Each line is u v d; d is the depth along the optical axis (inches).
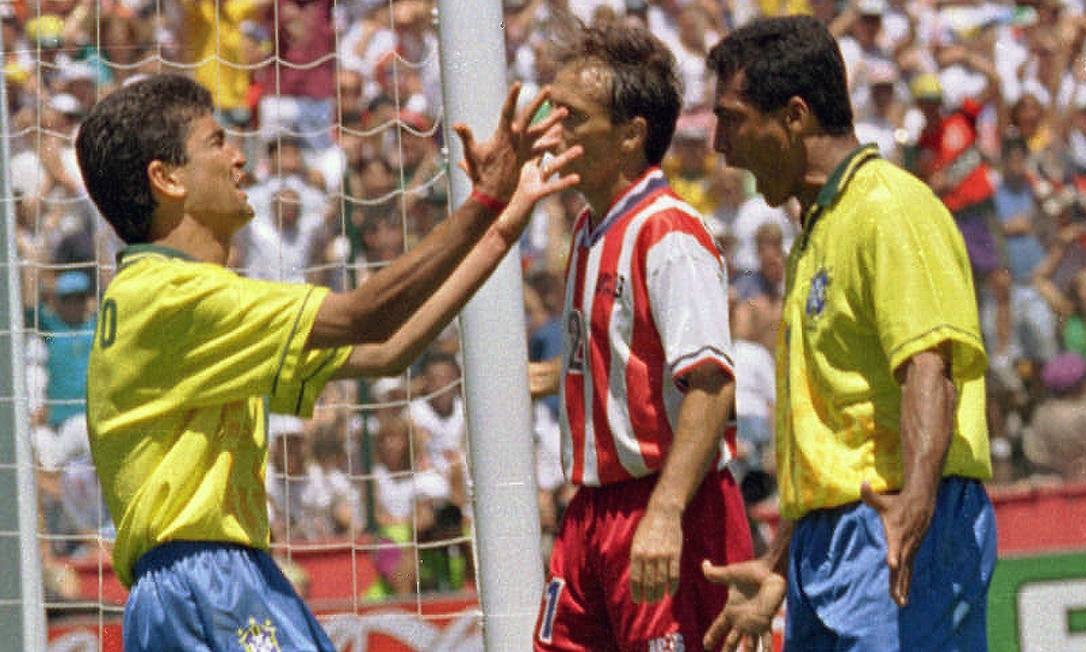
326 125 774.5
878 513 292.8
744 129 329.7
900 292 301.9
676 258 357.1
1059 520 657.0
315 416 713.0
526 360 449.1
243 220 324.5
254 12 773.9
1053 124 820.6
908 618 308.5
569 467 377.1
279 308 302.2
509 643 439.5
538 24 797.9
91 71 768.3
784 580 337.7
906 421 295.7
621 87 368.8
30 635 529.7
